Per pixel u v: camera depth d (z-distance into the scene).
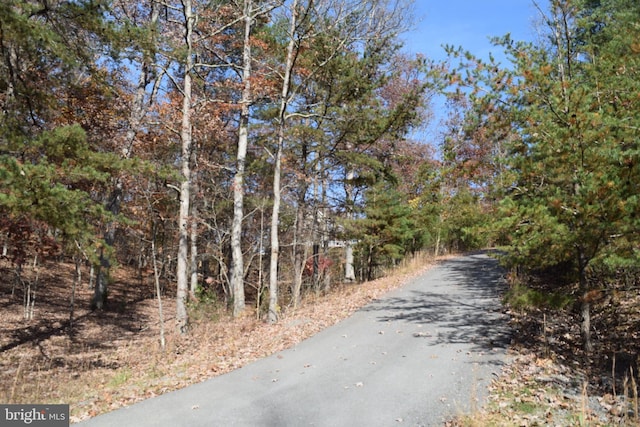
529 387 7.27
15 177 7.60
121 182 13.80
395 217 21.97
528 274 15.74
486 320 11.88
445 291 16.56
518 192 9.10
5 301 16.92
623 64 8.62
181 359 10.36
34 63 10.12
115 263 9.84
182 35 17.11
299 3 14.13
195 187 18.59
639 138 7.47
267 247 19.69
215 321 15.46
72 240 8.92
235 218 16.03
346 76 16.12
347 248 24.17
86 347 12.90
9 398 7.78
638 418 5.96
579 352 8.98
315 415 6.30
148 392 7.48
